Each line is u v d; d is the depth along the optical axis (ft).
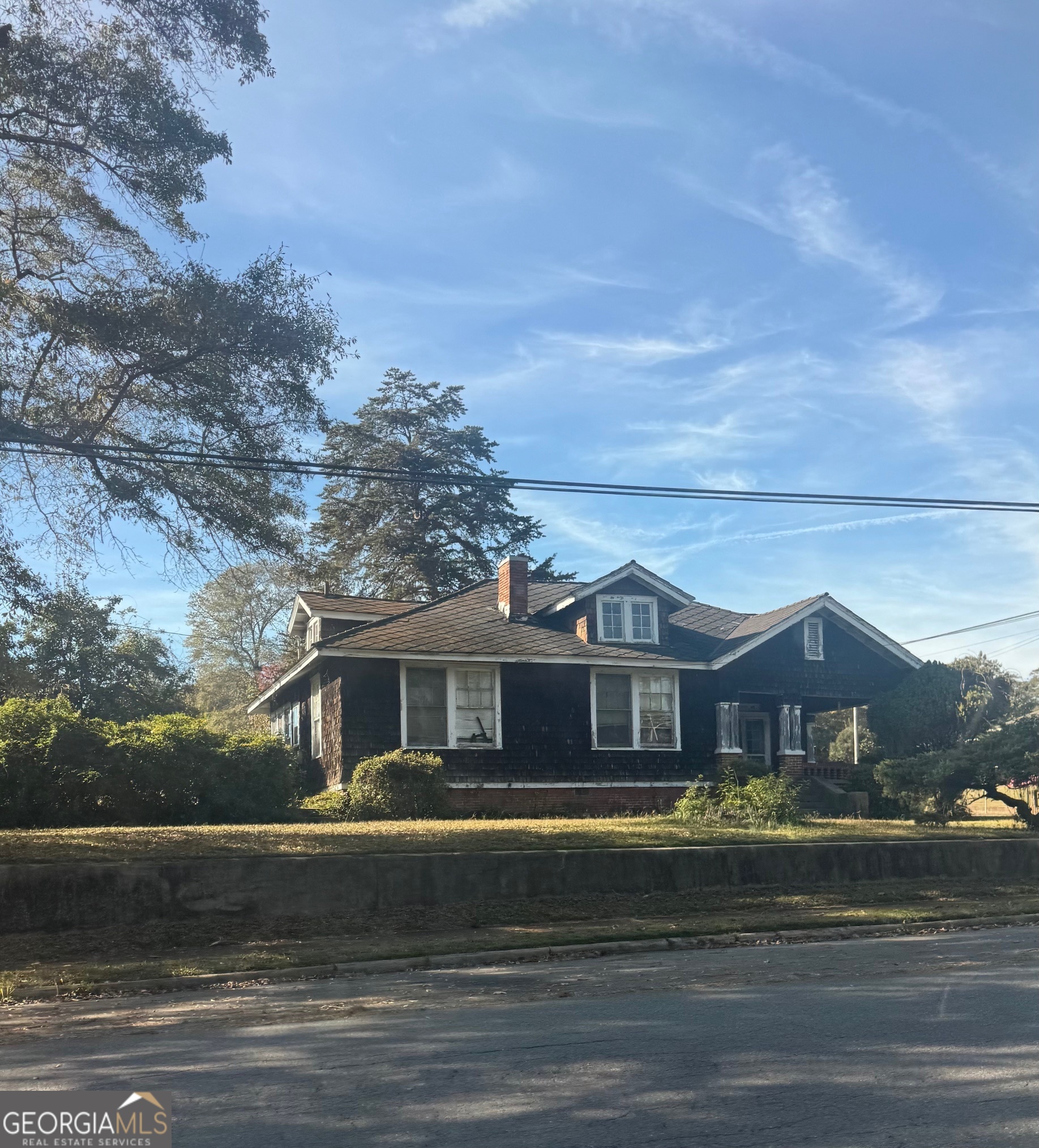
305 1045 23.95
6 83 51.06
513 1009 27.99
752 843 57.16
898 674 96.58
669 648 89.66
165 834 49.85
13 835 48.57
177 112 52.54
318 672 87.51
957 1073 20.67
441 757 79.00
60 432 55.06
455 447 177.27
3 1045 25.13
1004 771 79.97
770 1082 20.07
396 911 46.29
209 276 53.93
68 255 56.49
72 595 59.52
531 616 92.17
